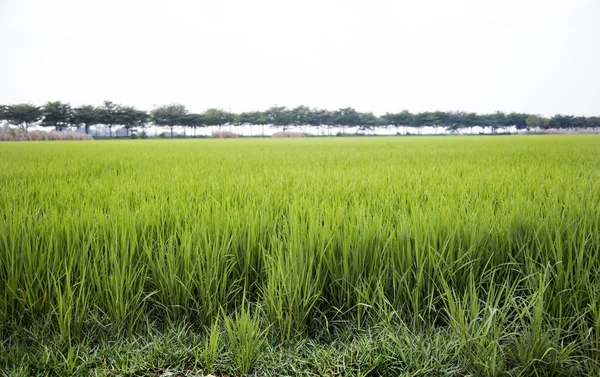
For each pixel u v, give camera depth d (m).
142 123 83.69
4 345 1.76
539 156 9.44
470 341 1.61
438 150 13.65
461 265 2.03
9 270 1.94
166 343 1.73
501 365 1.53
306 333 1.89
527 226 2.34
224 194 3.68
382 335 1.76
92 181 5.09
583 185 3.75
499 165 6.93
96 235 2.30
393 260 2.00
